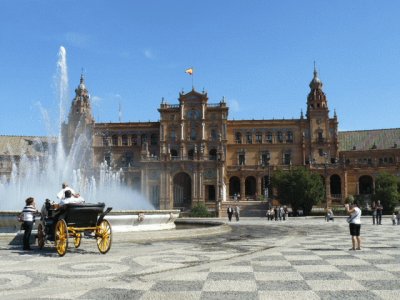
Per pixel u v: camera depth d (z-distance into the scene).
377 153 133.12
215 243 26.17
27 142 145.25
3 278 14.24
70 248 22.47
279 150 133.62
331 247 23.84
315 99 134.12
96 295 11.84
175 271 15.45
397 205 98.56
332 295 11.77
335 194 123.44
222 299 11.38
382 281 13.64
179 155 128.62
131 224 30.73
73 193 21.97
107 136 137.25
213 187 121.56
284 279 13.95
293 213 96.00
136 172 121.94
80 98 139.88
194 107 130.38
